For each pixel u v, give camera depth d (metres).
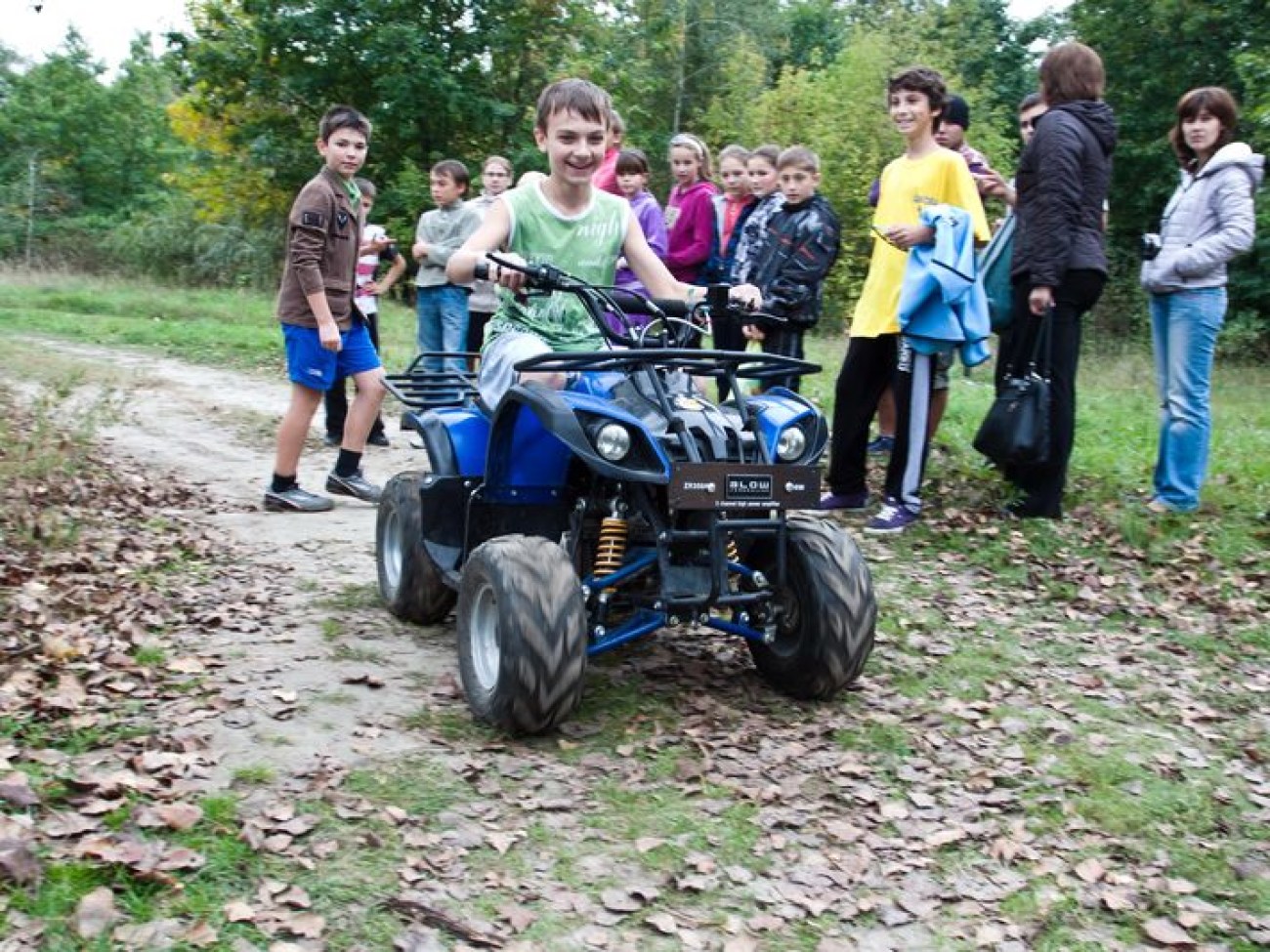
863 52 27.25
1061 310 7.00
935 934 3.26
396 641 5.19
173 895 3.14
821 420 4.46
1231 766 4.40
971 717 4.66
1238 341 21.36
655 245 7.85
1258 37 24.42
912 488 7.20
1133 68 26.06
